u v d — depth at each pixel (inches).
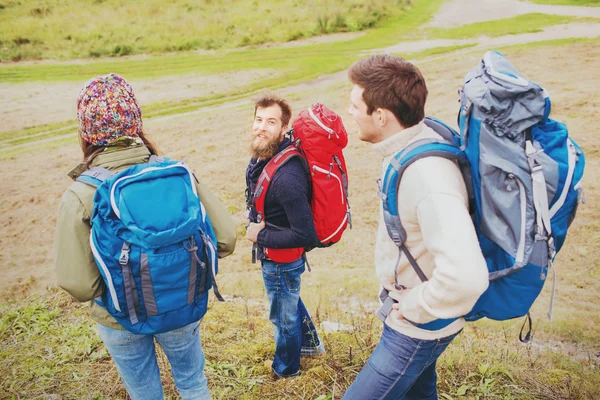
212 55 872.9
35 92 711.7
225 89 706.8
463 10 1122.0
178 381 90.8
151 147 86.2
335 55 847.1
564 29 913.5
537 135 67.2
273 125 101.4
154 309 75.5
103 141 78.5
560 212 68.2
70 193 74.1
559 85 570.3
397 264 74.8
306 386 113.9
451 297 63.0
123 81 80.8
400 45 887.7
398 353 76.3
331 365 120.3
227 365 124.7
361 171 433.1
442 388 112.0
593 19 973.2
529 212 64.9
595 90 536.4
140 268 72.6
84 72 792.9
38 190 447.2
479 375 115.2
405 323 75.1
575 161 67.4
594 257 282.5
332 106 599.5
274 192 101.6
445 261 63.0
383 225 78.1
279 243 103.7
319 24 986.7
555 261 282.0
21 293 311.9
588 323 182.7
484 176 65.7
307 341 125.1
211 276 80.4
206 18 1012.5
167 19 1011.3
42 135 573.3
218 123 572.4
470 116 67.9
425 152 67.7
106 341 82.8
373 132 73.4
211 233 80.9
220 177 444.5
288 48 904.9
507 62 69.9
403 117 70.0
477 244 63.6
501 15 1059.9
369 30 1002.7
